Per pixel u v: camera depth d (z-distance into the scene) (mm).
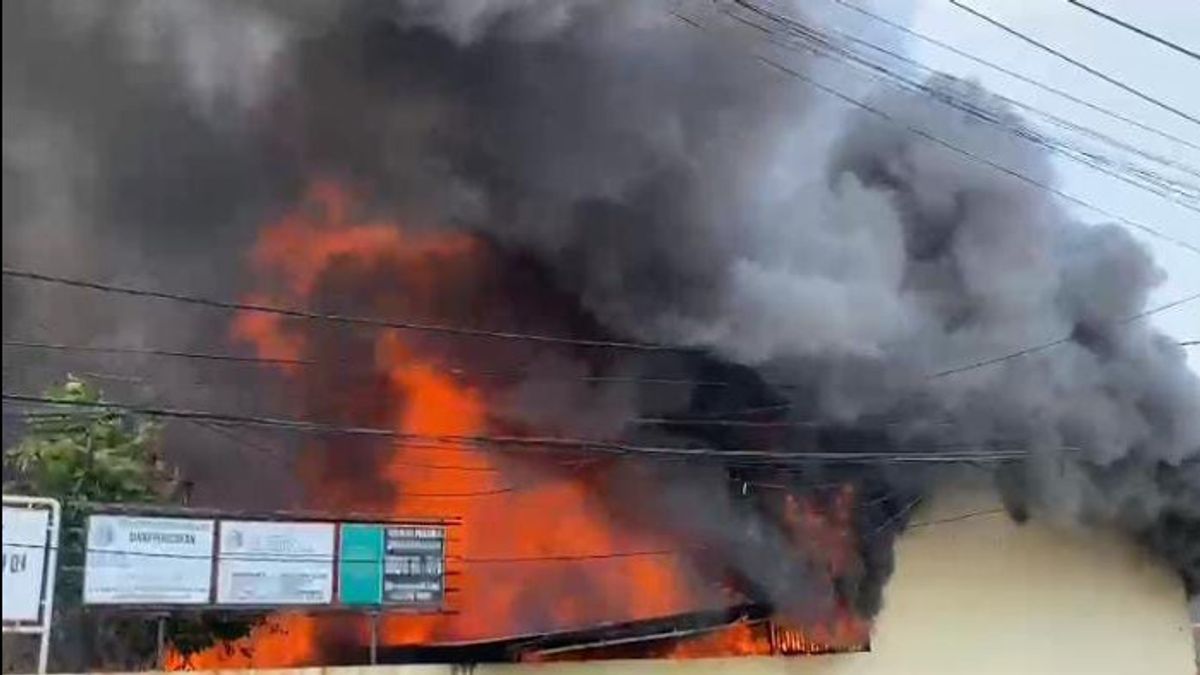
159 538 12891
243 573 13219
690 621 17391
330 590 13609
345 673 13617
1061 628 20812
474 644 16016
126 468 13930
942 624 19703
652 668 16828
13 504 12430
